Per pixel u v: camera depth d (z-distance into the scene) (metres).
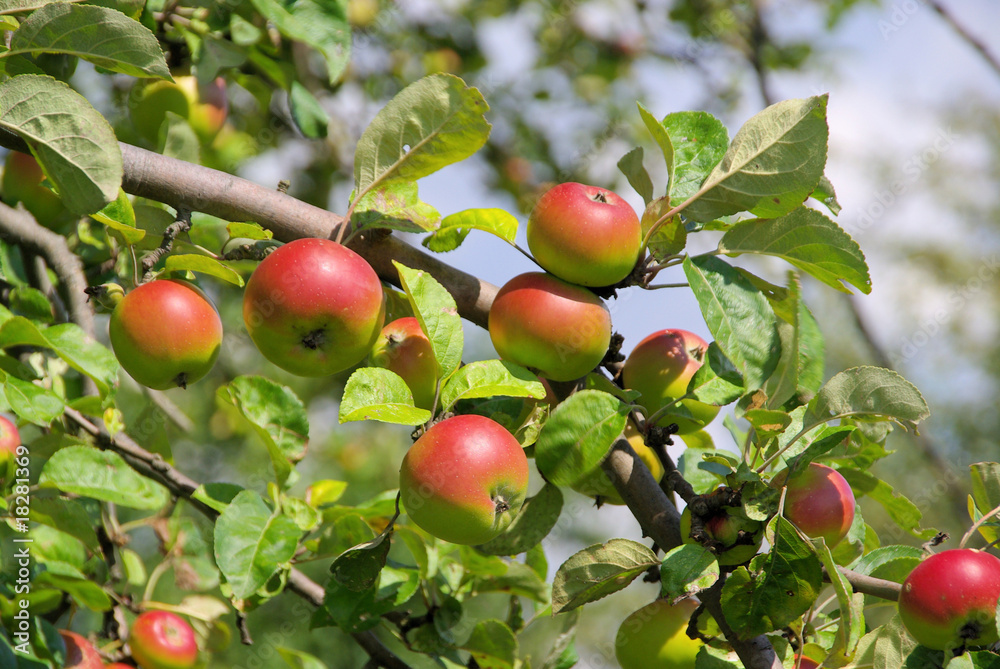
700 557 2.01
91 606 2.16
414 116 2.04
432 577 2.19
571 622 2.21
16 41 2.03
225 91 2.33
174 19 2.26
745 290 2.05
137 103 2.27
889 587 2.04
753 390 2.04
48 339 2.13
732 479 2.02
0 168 2.25
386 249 2.08
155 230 2.19
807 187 2.04
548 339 2.04
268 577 2.08
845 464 2.14
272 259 2.03
